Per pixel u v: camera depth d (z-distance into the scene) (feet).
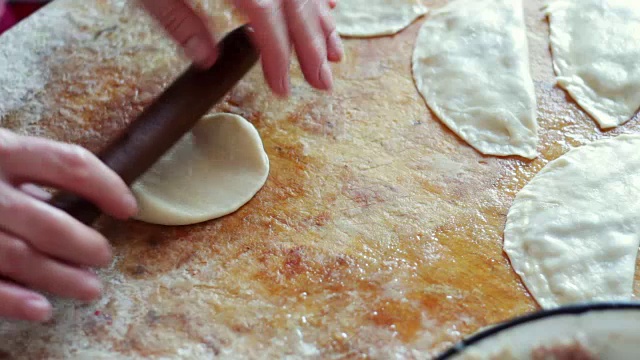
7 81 2.93
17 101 2.87
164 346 2.33
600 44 2.90
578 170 2.60
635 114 2.76
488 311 2.37
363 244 2.51
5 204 2.20
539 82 2.87
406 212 2.57
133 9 3.13
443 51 2.96
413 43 3.04
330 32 2.74
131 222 2.56
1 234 2.21
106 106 2.87
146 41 3.05
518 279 2.42
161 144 2.44
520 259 2.45
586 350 2.04
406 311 2.37
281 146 2.75
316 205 2.60
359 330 2.34
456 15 3.07
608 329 2.05
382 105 2.85
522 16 3.05
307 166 2.69
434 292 2.40
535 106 2.79
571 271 2.41
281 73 2.58
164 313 2.38
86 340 2.34
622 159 2.61
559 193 2.56
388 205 2.59
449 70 2.91
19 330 2.35
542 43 2.99
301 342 2.33
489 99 2.80
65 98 2.89
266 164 2.67
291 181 2.65
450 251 2.48
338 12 3.14
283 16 2.56
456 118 2.79
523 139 2.71
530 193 2.57
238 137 2.67
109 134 2.79
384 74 2.94
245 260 2.48
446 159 2.69
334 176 2.66
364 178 2.66
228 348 2.32
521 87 2.82
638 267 2.42
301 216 2.57
